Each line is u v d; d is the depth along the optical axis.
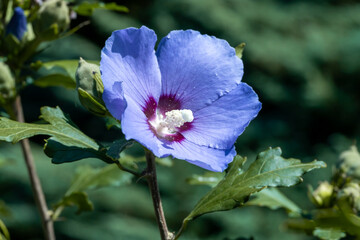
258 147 2.31
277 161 0.57
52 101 2.09
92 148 0.57
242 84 0.58
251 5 2.59
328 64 2.61
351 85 2.67
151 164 0.58
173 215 1.90
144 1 2.47
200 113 0.59
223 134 0.58
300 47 2.57
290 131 2.48
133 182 1.90
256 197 0.74
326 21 2.69
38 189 0.77
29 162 0.77
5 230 0.72
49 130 0.57
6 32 0.74
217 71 0.59
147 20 2.45
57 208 0.77
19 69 0.76
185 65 0.59
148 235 1.80
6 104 0.75
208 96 0.59
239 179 0.58
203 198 0.58
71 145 0.57
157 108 0.59
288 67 2.51
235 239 0.73
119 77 0.56
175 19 2.47
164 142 0.57
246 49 2.46
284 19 2.59
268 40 2.51
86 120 2.15
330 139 2.46
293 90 2.55
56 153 0.56
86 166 0.82
